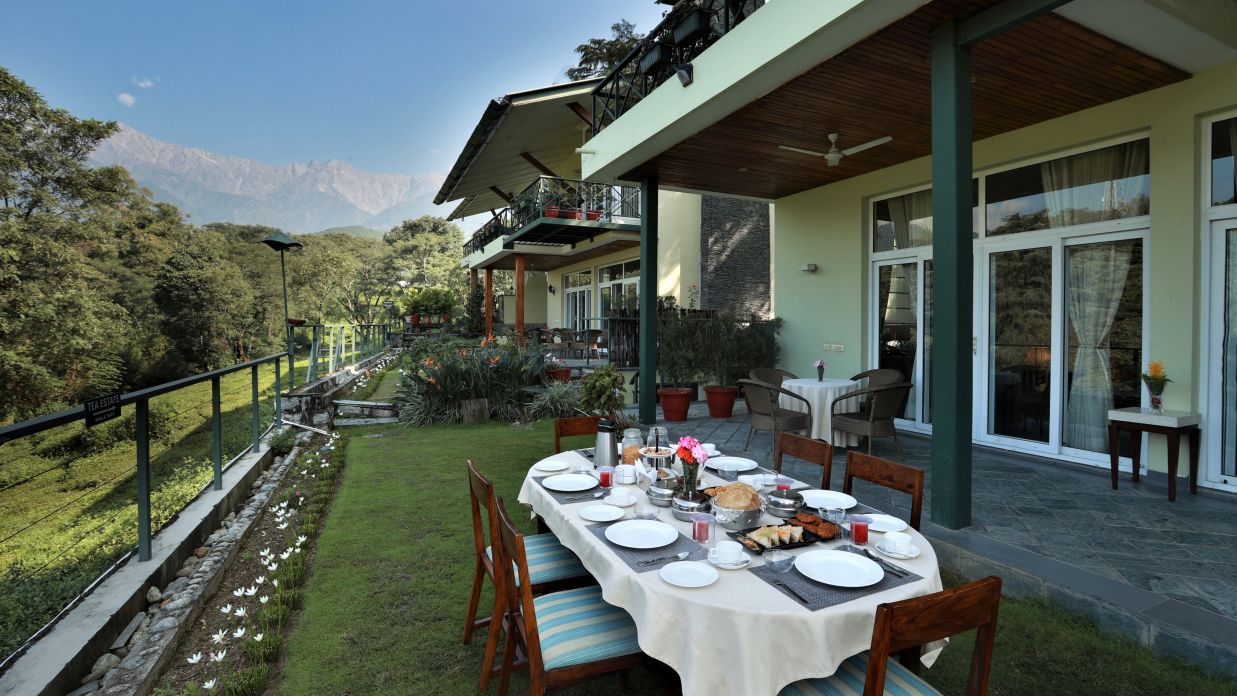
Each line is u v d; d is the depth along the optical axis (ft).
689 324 26.73
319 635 8.57
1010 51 12.57
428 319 73.20
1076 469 15.72
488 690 7.31
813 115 16.38
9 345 50.75
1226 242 13.60
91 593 9.20
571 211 39.32
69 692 7.31
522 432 23.57
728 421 23.68
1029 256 17.66
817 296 24.97
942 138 11.09
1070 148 16.58
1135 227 15.24
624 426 17.93
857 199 22.97
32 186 64.34
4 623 10.89
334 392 27.73
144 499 10.48
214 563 11.06
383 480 16.67
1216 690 6.98
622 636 6.38
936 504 11.37
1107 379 15.93
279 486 16.99
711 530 6.73
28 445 30.81
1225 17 11.66
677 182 23.90
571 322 59.26
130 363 74.90
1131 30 11.64
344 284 133.59
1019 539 10.62
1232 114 13.46
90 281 65.72
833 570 5.71
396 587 10.07
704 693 4.98
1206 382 13.87
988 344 18.71
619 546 6.37
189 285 87.45
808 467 16.49
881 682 4.20
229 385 56.85
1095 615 8.41
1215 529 11.09
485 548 8.36
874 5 10.51
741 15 14.93
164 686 7.55
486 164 45.47
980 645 4.77
